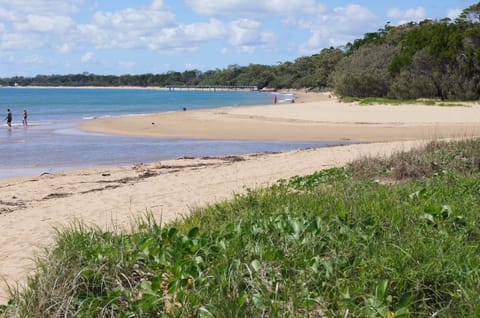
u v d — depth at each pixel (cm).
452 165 1159
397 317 396
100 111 5450
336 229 596
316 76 13200
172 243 590
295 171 1425
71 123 3541
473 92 5016
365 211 693
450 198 795
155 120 3644
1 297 576
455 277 450
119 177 1486
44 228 912
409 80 5394
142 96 11769
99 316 447
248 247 541
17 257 740
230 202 878
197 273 496
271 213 722
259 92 15538
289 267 492
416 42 5734
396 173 1120
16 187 1368
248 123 3369
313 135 2734
